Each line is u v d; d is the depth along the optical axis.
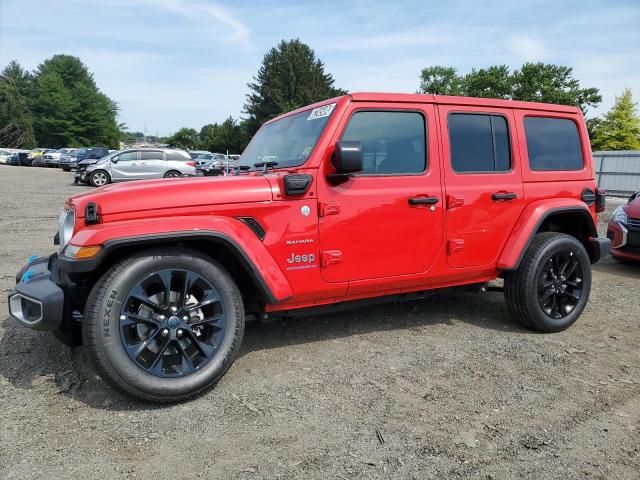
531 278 3.96
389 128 3.54
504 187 3.95
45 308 2.68
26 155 41.62
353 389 3.04
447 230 3.72
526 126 4.15
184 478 2.18
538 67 47.81
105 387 3.01
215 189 3.00
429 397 2.95
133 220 2.78
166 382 2.75
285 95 70.88
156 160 18.95
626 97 44.22
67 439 2.46
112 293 2.65
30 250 7.04
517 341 3.90
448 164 3.73
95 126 75.38
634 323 4.43
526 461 2.34
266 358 3.51
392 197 3.47
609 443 2.49
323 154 3.27
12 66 86.31
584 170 4.44
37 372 3.19
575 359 3.56
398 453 2.38
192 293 3.00
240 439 2.49
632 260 6.90
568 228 4.58
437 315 4.52
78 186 19.08
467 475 2.23
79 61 83.56
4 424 2.58
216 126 86.69
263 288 3.05
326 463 2.30
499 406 2.85
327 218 3.27
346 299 3.51
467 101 3.85
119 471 2.22
